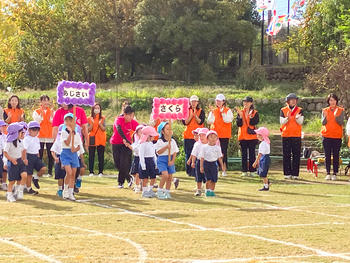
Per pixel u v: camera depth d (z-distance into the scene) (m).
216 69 55.59
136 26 51.25
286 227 10.02
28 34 54.81
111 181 17.28
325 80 28.64
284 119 18.00
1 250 8.11
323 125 17.98
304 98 32.88
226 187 15.89
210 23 50.34
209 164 13.83
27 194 13.94
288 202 13.02
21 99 34.62
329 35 34.28
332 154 19.16
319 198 13.74
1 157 14.56
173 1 51.16
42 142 17.97
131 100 33.69
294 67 45.06
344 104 24.64
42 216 10.88
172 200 13.22
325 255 8.02
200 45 51.09
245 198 13.63
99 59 54.62
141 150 13.63
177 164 20.86
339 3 33.28
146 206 12.24
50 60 54.56
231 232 9.52
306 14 36.03
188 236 9.17
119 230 9.62
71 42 54.19
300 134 18.05
